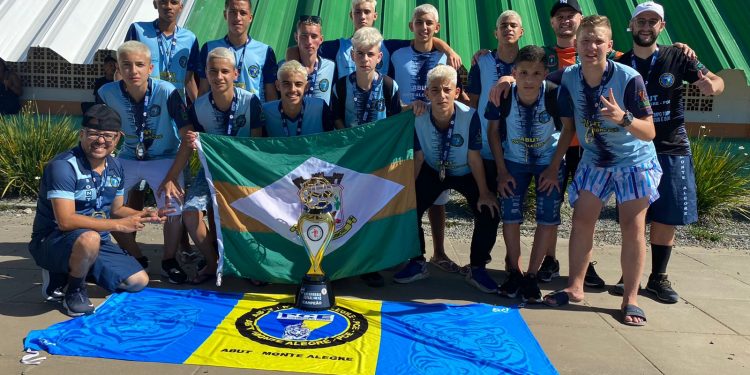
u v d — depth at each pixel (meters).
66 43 8.10
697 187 7.75
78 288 4.43
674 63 4.98
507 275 5.68
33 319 4.34
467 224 7.59
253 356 3.82
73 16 8.46
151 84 5.29
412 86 5.89
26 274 5.32
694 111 9.59
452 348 4.03
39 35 8.12
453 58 5.87
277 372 3.63
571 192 5.04
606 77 4.56
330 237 4.77
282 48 8.45
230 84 5.03
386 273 5.81
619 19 8.88
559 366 3.86
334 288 5.26
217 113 5.18
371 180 5.17
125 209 4.97
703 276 5.86
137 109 5.30
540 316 4.73
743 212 7.89
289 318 4.47
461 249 6.63
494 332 4.33
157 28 5.96
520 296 5.11
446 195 5.82
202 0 8.85
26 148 7.98
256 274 5.07
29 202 7.87
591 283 5.47
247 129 5.26
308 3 9.16
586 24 4.49
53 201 4.38
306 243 4.75
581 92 4.69
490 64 5.63
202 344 3.97
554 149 5.17
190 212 5.13
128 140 5.44
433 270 5.90
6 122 8.38
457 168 5.37
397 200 5.23
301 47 5.77
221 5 8.86
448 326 4.41
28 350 3.82
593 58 4.47
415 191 5.28
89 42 8.25
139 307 4.59
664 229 5.17
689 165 5.11
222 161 5.00
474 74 5.75
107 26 8.48
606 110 4.32
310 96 5.56
